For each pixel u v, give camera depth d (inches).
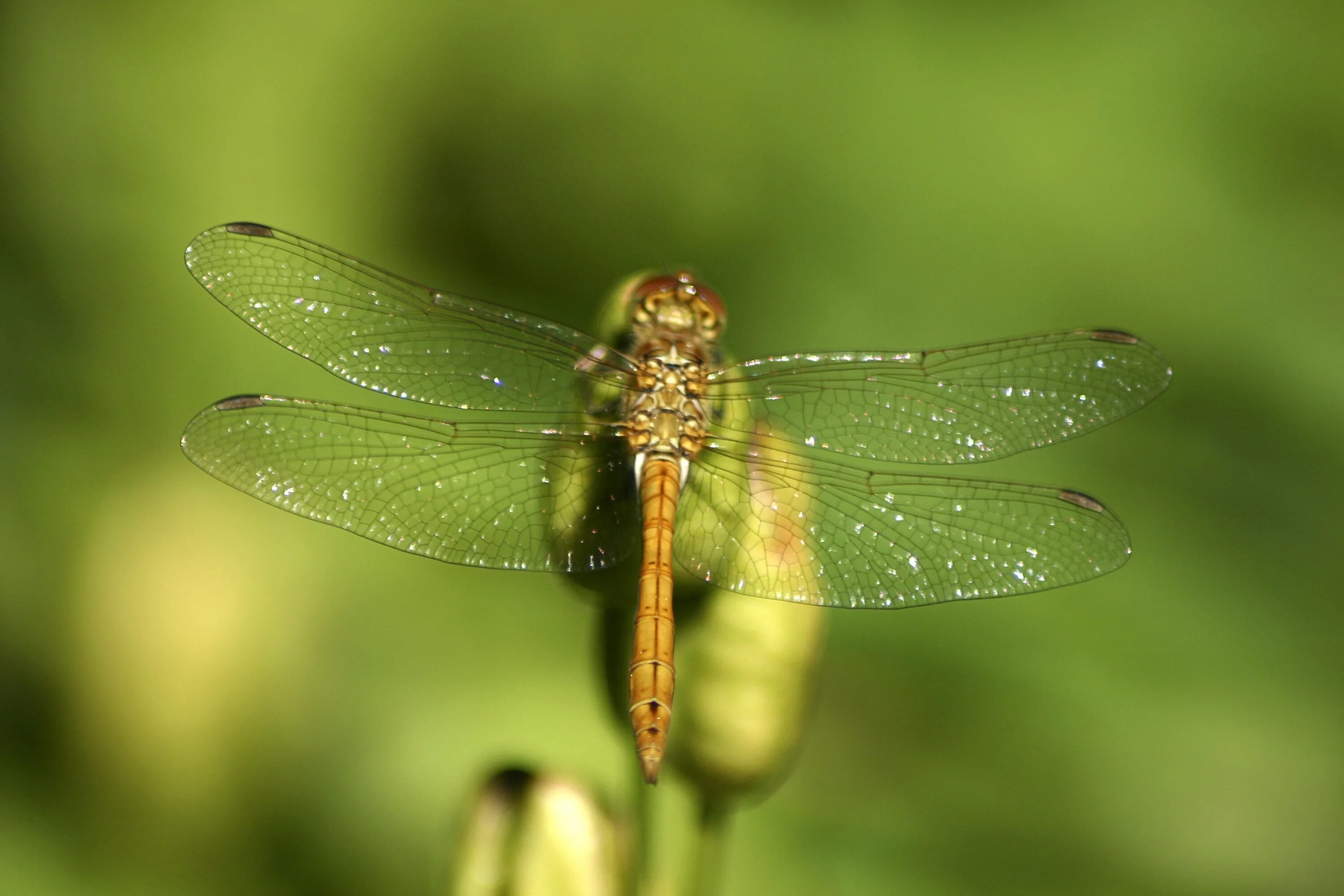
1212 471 26.9
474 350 25.2
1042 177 27.4
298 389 27.2
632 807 24.8
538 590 26.9
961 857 26.3
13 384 27.1
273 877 26.5
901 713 26.5
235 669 26.6
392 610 26.8
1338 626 26.6
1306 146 27.5
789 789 26.4
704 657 24.7
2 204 27.4
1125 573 26.7
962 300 27.3
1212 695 26.5
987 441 25.4
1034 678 26.5
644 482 24.9
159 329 27.2
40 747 26.6
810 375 25.4
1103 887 26.3
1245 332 27.2
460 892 24.4
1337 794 26.4
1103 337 25.5
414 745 26.6
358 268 25.3
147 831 26.6
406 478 25.0
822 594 24.9
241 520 26.9
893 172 27.5
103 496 26.9
